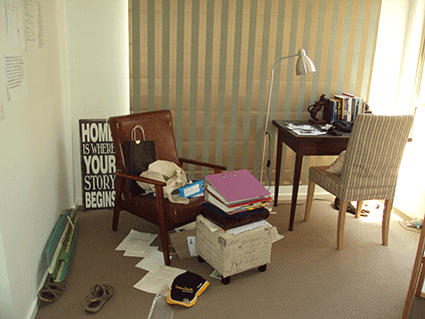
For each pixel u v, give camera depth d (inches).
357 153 101.7
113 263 98.6
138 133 110.2
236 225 89.4
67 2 120.7
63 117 119.0
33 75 85.5
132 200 106.5
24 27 79.2
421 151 133.3
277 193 140.2
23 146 77.2
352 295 89.4
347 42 137.6
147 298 85.1
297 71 119.8
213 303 84.5
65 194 119.7
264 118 140.8
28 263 78.2
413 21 136.8
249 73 135.1
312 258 105.2
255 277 95.2
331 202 145.9
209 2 126.3
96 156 126.3
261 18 130.7
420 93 135.5
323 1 132.5
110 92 130.4
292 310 83.2
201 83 133.0
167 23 125.6
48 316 78.4
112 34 126.0
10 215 68.7
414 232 124.1
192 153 139.6
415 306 86.3
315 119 135.9
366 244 114.3
